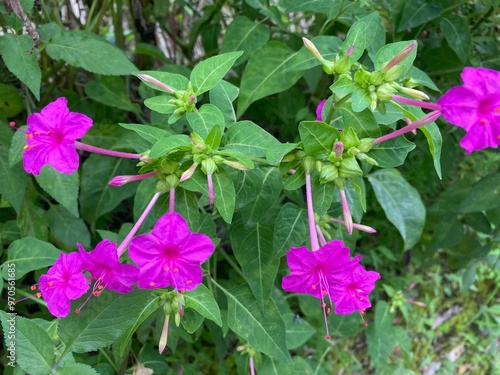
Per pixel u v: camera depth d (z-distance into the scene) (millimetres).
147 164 141
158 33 286
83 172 229
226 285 233
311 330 236
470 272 284
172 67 229
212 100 174
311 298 250
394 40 214
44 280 134
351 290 142
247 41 221
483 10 236
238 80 259
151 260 126
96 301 143
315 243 140
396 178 234
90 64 193
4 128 200
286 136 271
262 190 164
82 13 271
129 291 136
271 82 200
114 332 144
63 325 142
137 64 277
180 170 141
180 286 129
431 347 306
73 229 225
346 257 133
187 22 294
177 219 126
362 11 202
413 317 302
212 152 138
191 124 146
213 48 269
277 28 248
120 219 269
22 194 199
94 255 131
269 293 181
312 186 145
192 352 249
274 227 174
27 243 175
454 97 120
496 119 120
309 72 242
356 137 138
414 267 310
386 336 267
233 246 184
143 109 275
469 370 309
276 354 185
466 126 120
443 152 255
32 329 136
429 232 300
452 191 267
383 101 139
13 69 172
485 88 119
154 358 211
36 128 140
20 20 189
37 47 186
